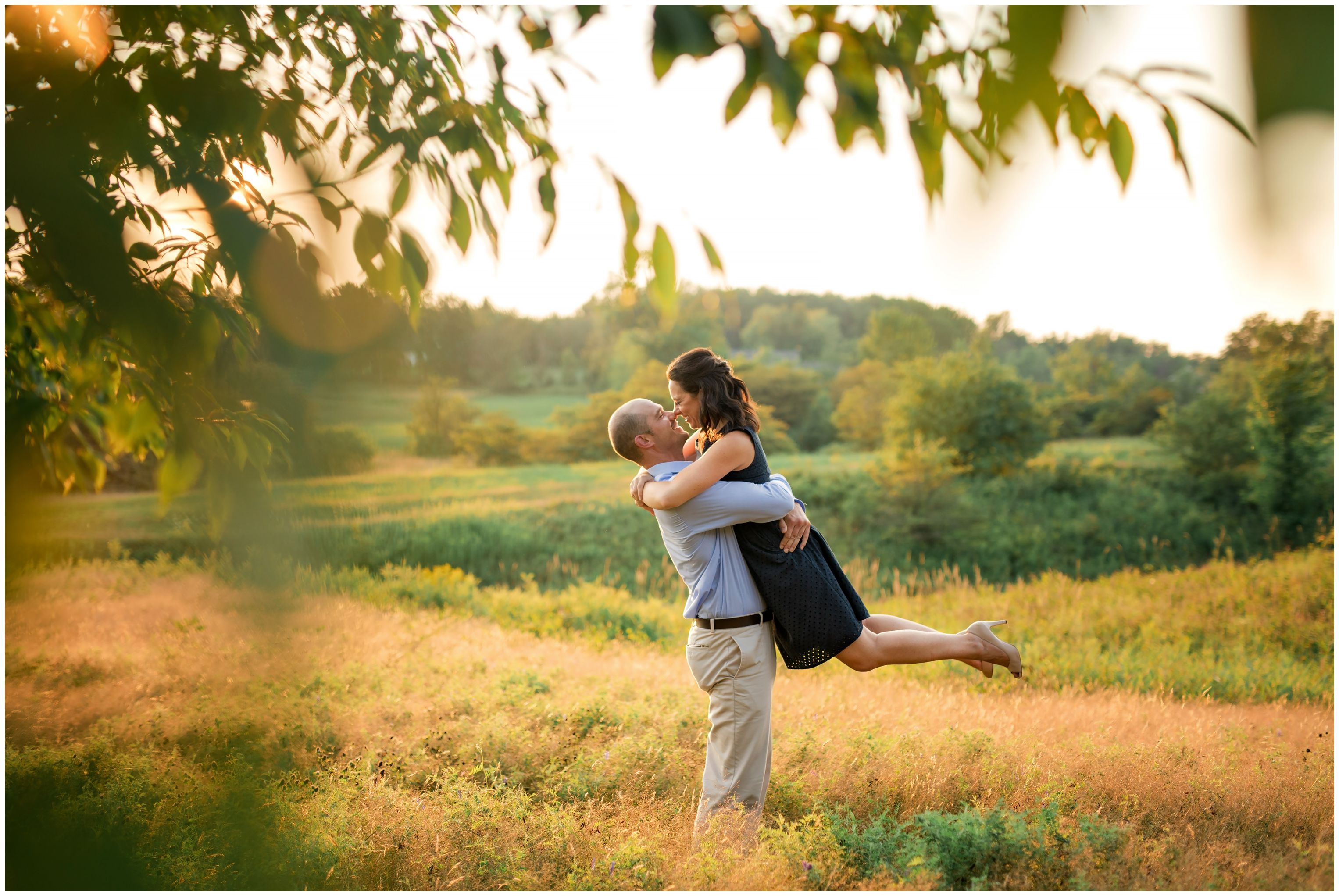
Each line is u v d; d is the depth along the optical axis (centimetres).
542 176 151
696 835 287
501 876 269
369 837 288
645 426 317
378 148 149
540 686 479
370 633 613
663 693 473
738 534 303
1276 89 28
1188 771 340
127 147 153
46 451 362
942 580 1102
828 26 93
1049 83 45
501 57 151
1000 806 306
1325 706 498
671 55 88
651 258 121
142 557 987
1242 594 860
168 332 187
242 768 325
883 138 88
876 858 270
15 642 571
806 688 511
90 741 376
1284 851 286
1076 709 463
